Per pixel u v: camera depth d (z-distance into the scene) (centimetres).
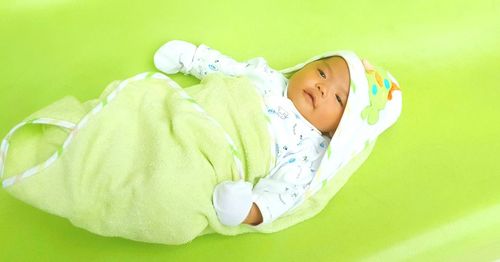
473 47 168
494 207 128
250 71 138
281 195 117
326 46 165
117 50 151
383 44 168
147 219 98
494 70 164
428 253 120
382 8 170
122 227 100
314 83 130
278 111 130
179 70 148
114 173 100
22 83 139
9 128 131
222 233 112
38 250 111
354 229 123
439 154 142
